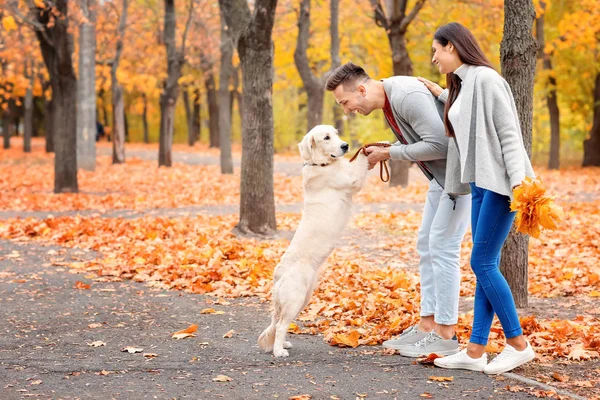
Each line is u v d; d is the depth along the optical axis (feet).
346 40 80.02
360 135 88.07
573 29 63.21
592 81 87.86
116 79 93.97
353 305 20.95
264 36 35.04
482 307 14.74
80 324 19.65
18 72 91.71
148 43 97.14
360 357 16.10
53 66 56.54
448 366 14.88
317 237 16.40
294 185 66.18
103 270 27.20
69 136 57.52
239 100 126.11
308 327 19.42
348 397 12.93
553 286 24.45
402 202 51.78
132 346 17.33
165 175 77.20
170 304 22.35
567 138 115.96
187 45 89.51
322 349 16.94
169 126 89.86
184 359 16.06
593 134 90.38
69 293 23.80
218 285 24.75
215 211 47.34
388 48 77.56
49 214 45.32
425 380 14.02
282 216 43.47
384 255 31.35
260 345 16.58
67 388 13.60
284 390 13.39
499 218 14.15
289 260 16.48
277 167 91.30
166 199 53.93
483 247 14.35
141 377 14.42
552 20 79.82
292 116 124.98
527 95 20.13
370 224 40.37
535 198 13.10
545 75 82.48
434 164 16.25
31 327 19.22
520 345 14.48
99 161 104.47
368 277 25.35
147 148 149.18
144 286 25.20
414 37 77.71
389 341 16.80
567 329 17.52
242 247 31.60
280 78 90.33
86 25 79.15
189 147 150.20
